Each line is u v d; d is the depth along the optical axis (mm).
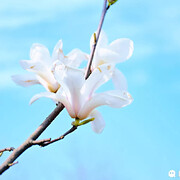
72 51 1400
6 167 1312
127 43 1376
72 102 1332
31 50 1394
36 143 1311
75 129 1322
